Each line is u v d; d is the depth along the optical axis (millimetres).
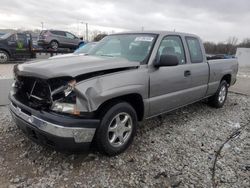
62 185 3020
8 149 3781
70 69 3139
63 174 3229
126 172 3324
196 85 5203
